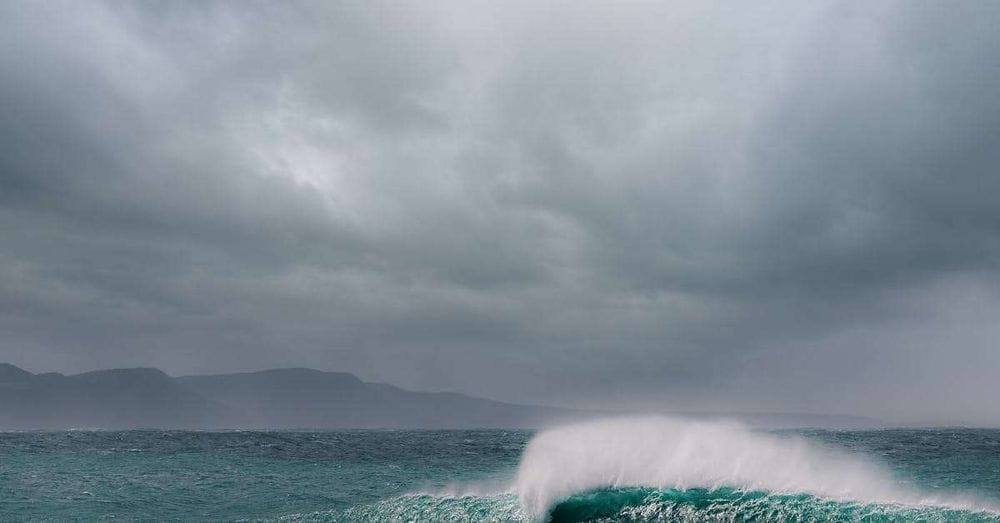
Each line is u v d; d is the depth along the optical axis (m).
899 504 17.17
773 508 17.61
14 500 25.38
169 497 25.98
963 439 59.78
